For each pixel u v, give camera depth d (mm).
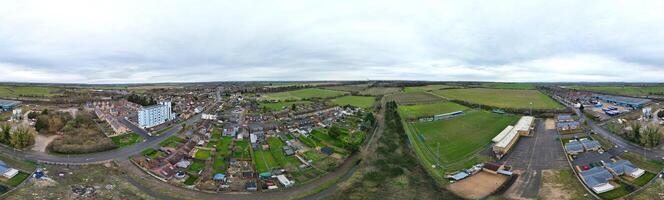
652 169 102875
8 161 114938
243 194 95688
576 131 150000
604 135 143375
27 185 98000
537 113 191500
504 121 171125
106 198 91562
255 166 117125
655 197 85375
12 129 144500
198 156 126688
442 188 95625
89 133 154875
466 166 111625
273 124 182000
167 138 154000
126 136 155625
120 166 116438
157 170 110688
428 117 181875
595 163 109438
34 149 130625
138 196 93250
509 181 98875
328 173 111250
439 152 126812
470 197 89625
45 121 157125
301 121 189250
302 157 126312
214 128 173125
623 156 115188
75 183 100875
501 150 121250
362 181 102812
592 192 89812
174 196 93812
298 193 96375
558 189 92438
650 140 125312
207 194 95688
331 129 156250
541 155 119438
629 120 174500
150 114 181500
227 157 125562
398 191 94688
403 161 118000
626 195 87250
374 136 156375
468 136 145750
